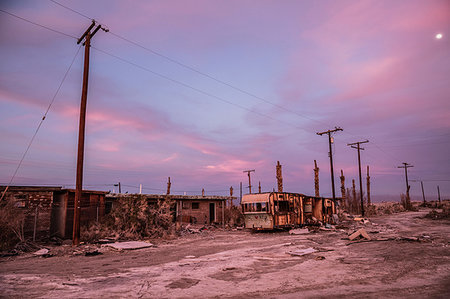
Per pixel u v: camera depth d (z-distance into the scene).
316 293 5.89
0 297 5.76
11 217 14.31
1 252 12.02
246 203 22.58
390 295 5.67
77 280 7.21
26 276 7.71
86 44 15.94
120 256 11.43
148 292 6.10
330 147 33.09
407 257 9.73
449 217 33.16
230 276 7.59
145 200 19.61
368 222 29.88
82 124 15.23
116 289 6.34
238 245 14.61
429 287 6.18
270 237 18.33
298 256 10.70
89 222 18.30
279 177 38.84
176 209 29.03
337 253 11.11
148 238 17.73
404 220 33.56
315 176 44.06
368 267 8.34
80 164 14.84
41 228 16.56
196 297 5.75
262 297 5.70
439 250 10.99
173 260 10.34
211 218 31.94
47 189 17.59
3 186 16.30
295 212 23.77
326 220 28.25
